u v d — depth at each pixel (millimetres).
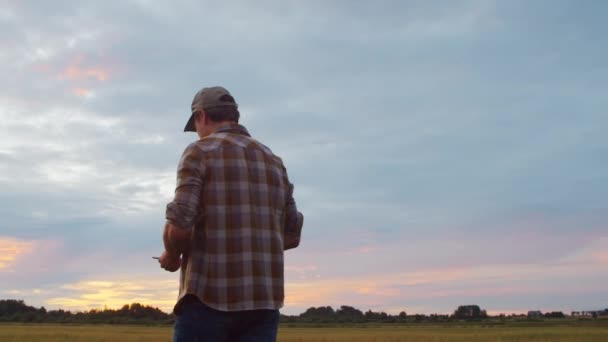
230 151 2672
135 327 71688
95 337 31547
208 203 2570
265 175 2723
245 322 2551
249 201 2625
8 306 104312
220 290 2490
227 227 2559
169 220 2467
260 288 2539
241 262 2533
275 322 2645
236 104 2932
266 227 2645
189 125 3002
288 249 3016
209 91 2887
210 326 2486
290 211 2932
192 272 2521
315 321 111375
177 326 2566
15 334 33250
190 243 2564
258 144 2818
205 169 2598
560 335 36875
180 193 2523
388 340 33188
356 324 109062
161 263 2686
